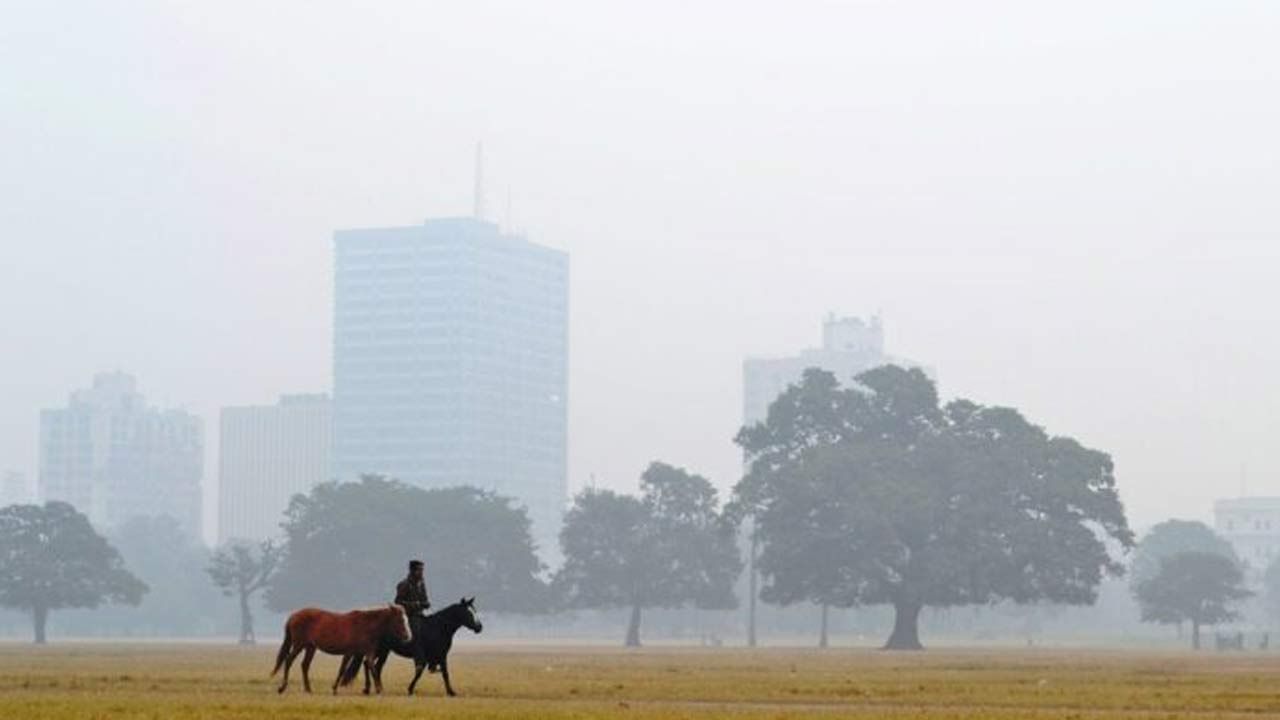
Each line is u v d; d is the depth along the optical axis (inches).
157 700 1643.7
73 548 7564.0
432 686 2087.8
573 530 7652.6
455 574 7775.6
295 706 1534.2
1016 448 6176.2
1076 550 6087.6
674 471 7628.0
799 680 2391.7
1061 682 2394.2
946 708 1646.2
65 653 4530.0
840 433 6604.3
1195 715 1521.9
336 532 7839.6
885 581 6043.3
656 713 1489.9
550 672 2770.7
